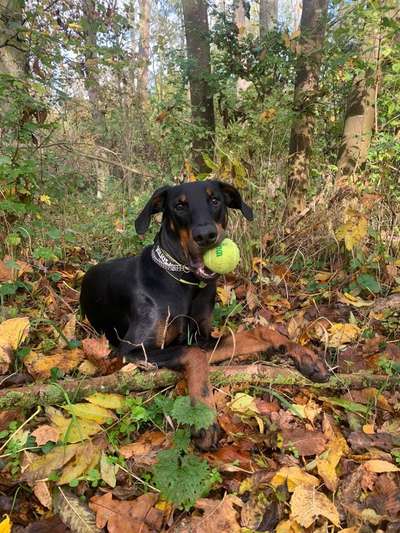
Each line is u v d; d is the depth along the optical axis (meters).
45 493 0.53
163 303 0.80
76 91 1.97
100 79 1.91
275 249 1.33
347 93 1.83
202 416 0.58
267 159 1.47
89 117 1.95
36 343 0.84
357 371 0.79
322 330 0.90
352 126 1.63
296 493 0.54
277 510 0.54
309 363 0.71
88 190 1.91
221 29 1.88
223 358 0.74
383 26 1.46
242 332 0.77
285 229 1.37
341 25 1.66
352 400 0.72
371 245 1.28
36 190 1.21
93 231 1.50
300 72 1.71
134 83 2.00
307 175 1.61
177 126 1.85
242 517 0.53
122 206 1.61
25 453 0.58
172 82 2.09
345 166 1.63
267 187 1.35
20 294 1.03
